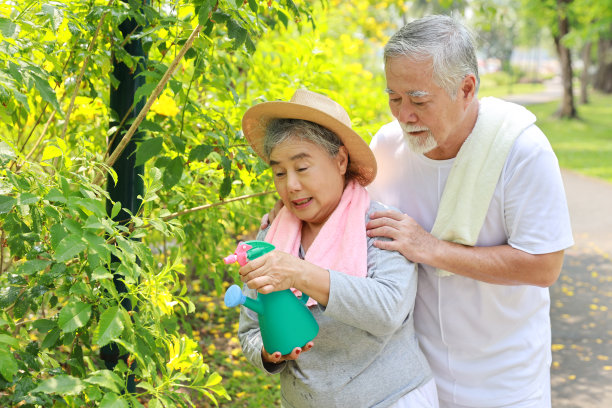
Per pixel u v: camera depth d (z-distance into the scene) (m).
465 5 5.16
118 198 2.25
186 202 2.63
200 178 2.88
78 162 2.21
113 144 2.30
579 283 6.54
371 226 1.86
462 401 2.11
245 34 2.00
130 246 1.62
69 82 2.15
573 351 4.90
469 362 2.08
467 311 2.03
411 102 1.76
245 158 2.35
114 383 1.42
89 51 2.08
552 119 23.89
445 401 2.13
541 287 2.07
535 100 37.44
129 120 2.21
